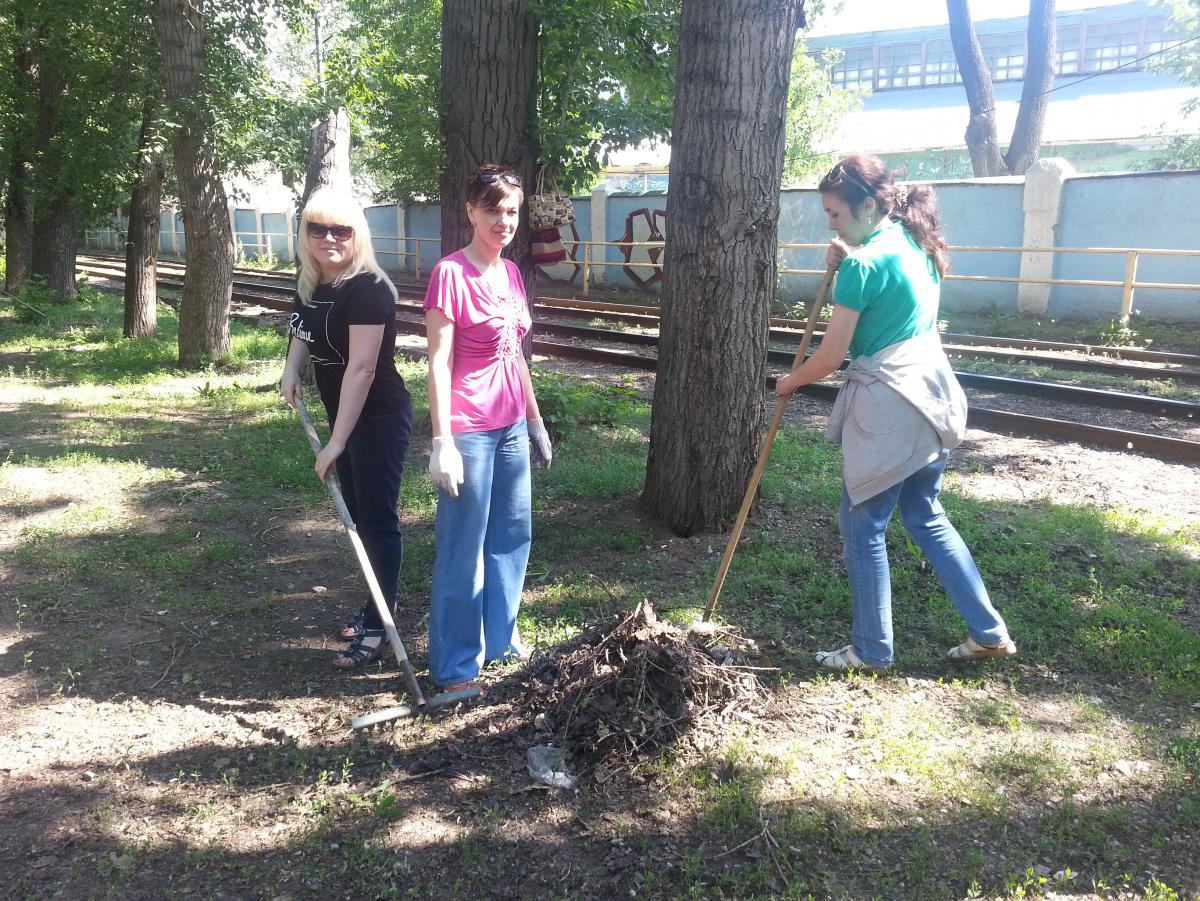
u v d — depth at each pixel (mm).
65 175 15648
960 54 21422
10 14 14523
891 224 3492
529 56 7117
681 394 5102
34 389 9844
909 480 3561
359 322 3545
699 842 2773
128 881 2635
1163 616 4141
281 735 3338
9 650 4004
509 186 3379
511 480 3703
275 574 4875
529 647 3969
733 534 3846
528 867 2688
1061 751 3170
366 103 15070
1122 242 15281
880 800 2922
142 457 7031
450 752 3232
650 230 21547
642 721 3221
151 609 4422
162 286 22688
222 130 10469
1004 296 16688
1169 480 6469
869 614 3637
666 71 7949
